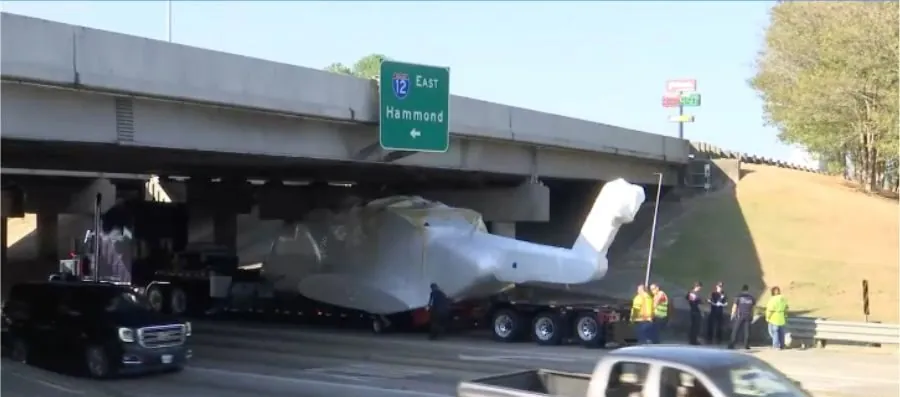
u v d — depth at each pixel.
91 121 19.05
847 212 42.81
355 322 31.75
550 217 45.59
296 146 24.36
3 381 17.36
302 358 22.81
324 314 31.58
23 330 20.30
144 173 38.84
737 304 25.41
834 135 47.19
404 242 28.98
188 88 19.95
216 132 21.92
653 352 9.23
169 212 41.09
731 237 41.06
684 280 37.78
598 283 37.34
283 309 32.84
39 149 23.92
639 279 37.88
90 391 17.17
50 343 19.78
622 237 43.62
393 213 29.38
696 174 47.31
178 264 37.75
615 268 39.84
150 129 20.30
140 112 20.05
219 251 37.34
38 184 47.97
